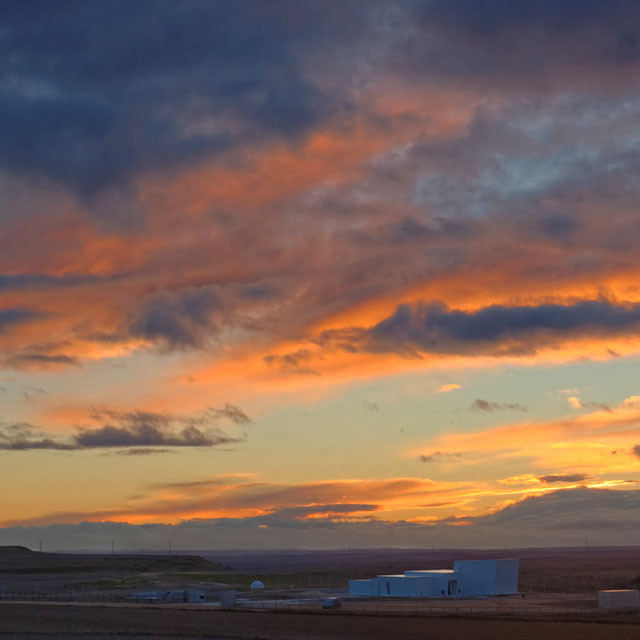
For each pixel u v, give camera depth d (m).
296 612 110.94
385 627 91.69
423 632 87.25
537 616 102.69
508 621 96.75
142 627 94.75
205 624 97.19
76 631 91.75
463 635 84.75
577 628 89.81
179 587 197.38
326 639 81.94
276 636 84.62
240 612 112.88
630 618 99.56
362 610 114.06
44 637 86.75
